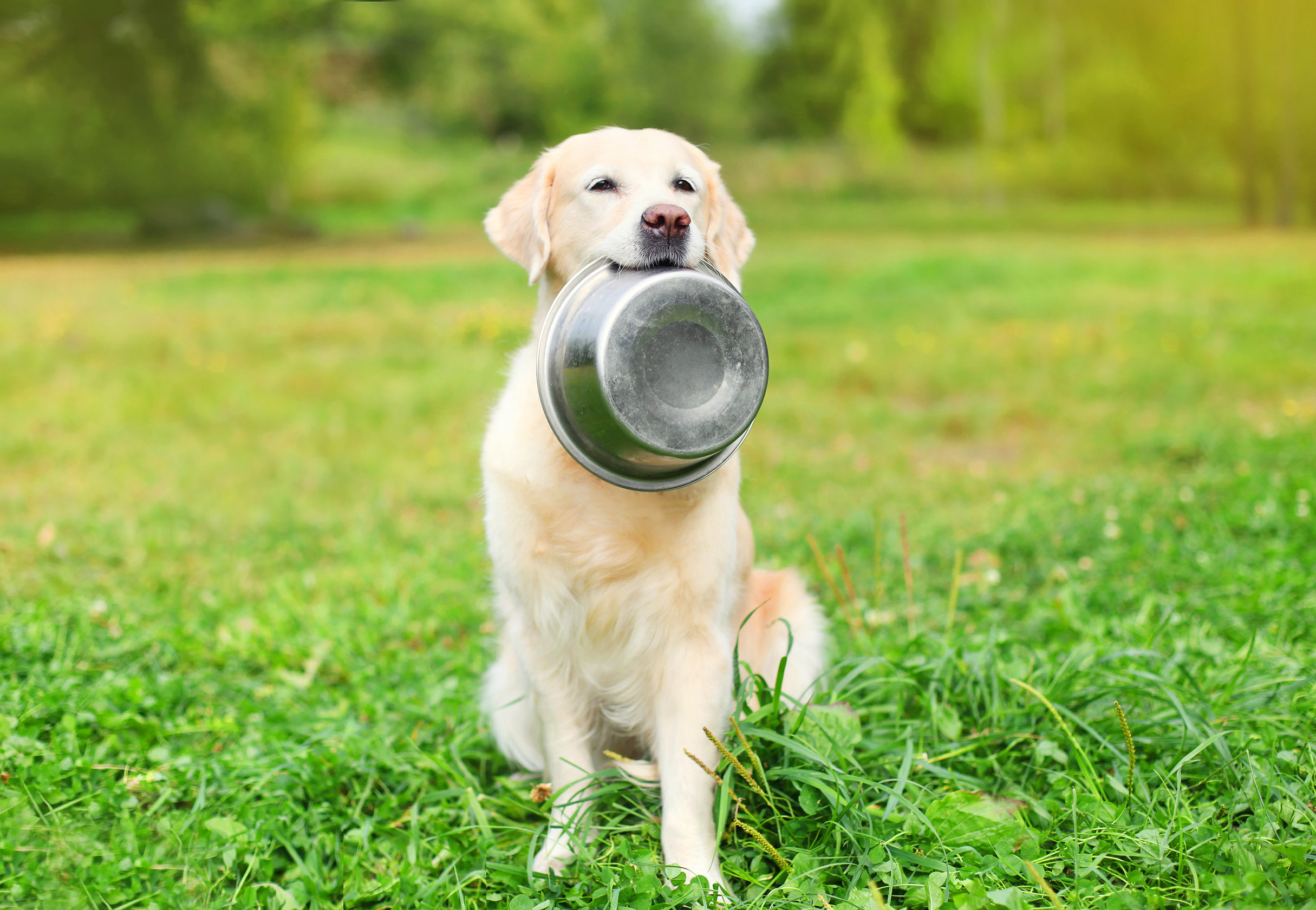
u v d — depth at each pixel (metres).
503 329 6.41
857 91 22.20
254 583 2.74
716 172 2.02
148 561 2.86
